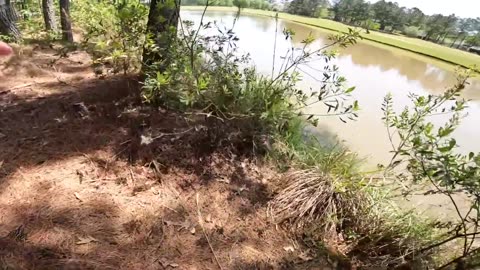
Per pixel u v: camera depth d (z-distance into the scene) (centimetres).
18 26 500
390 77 645
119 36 295
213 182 228
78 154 222
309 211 220
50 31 535
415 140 191
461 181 166
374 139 385
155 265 167
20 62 363
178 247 180
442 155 177
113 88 299
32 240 163
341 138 375
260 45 718
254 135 265
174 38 272
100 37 393
